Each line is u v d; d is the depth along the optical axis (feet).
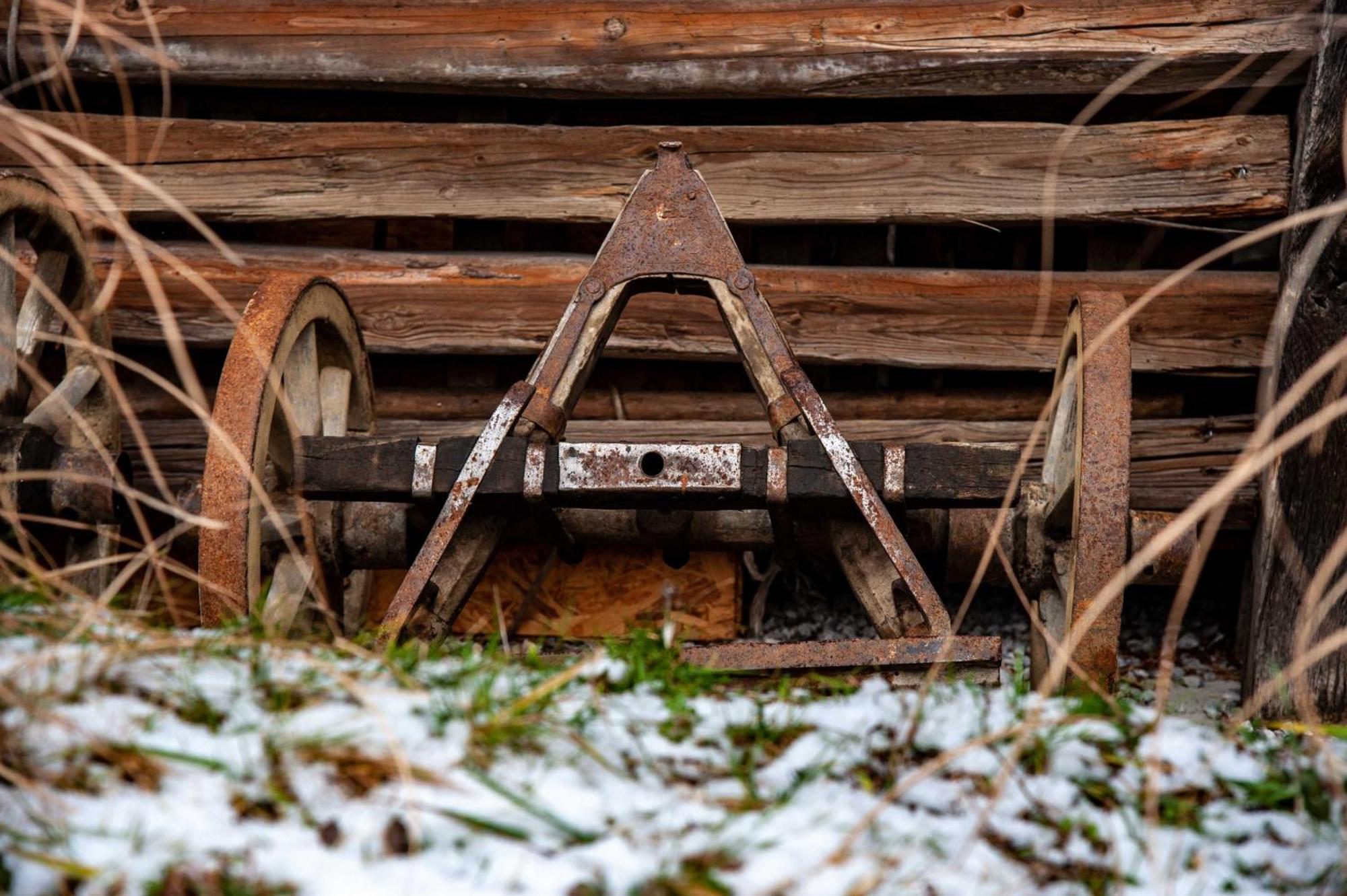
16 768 6.15
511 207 15.99
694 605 16.30
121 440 15.06
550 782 6.48
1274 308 15.61
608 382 17.35
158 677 7.13
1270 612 13.85
